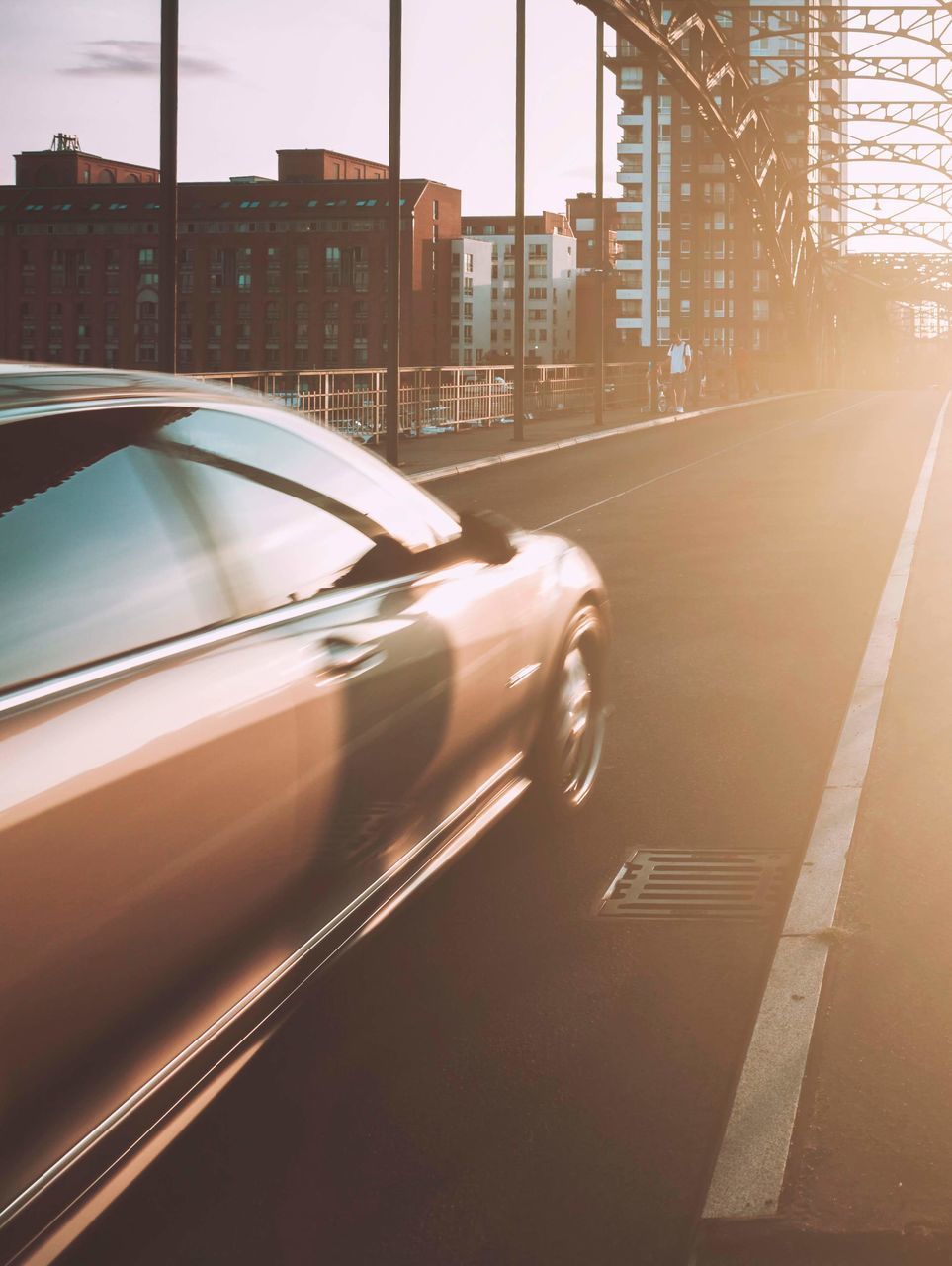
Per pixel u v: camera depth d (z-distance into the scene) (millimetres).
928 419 33500
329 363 141625
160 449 2775
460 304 151625
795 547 11680
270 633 2867
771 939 3750
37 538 2365
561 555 4727
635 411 38938
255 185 143500
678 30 34562
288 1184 2709
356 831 3166
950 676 6828
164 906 2416
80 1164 2223
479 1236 2531
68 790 2164
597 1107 2963
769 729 5996
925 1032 3205
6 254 147375
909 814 4754
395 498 3719
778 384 68812
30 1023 2100
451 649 3617
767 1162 2680
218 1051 2615
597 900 4121
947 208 70312
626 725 6074
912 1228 2469
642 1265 2436
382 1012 3416
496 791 4172
